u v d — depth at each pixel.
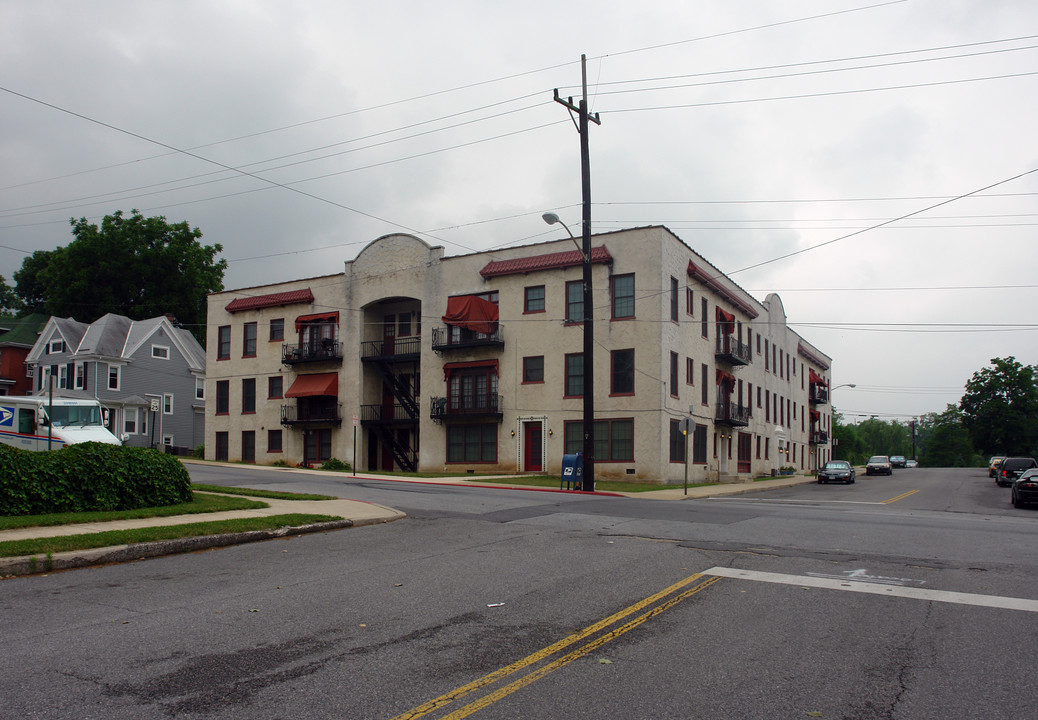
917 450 173.38
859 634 6.67
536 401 34.84
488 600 7.83
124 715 4.67
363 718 4.69
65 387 53.06
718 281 40.16
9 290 79.81
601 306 33.69
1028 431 76.56
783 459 53.09
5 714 4.65
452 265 38.00
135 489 14.34
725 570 9.48
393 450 40.12
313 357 41.41
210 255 67.31
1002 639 6.54
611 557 10.37
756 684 5.39
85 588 8.35
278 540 12.02
